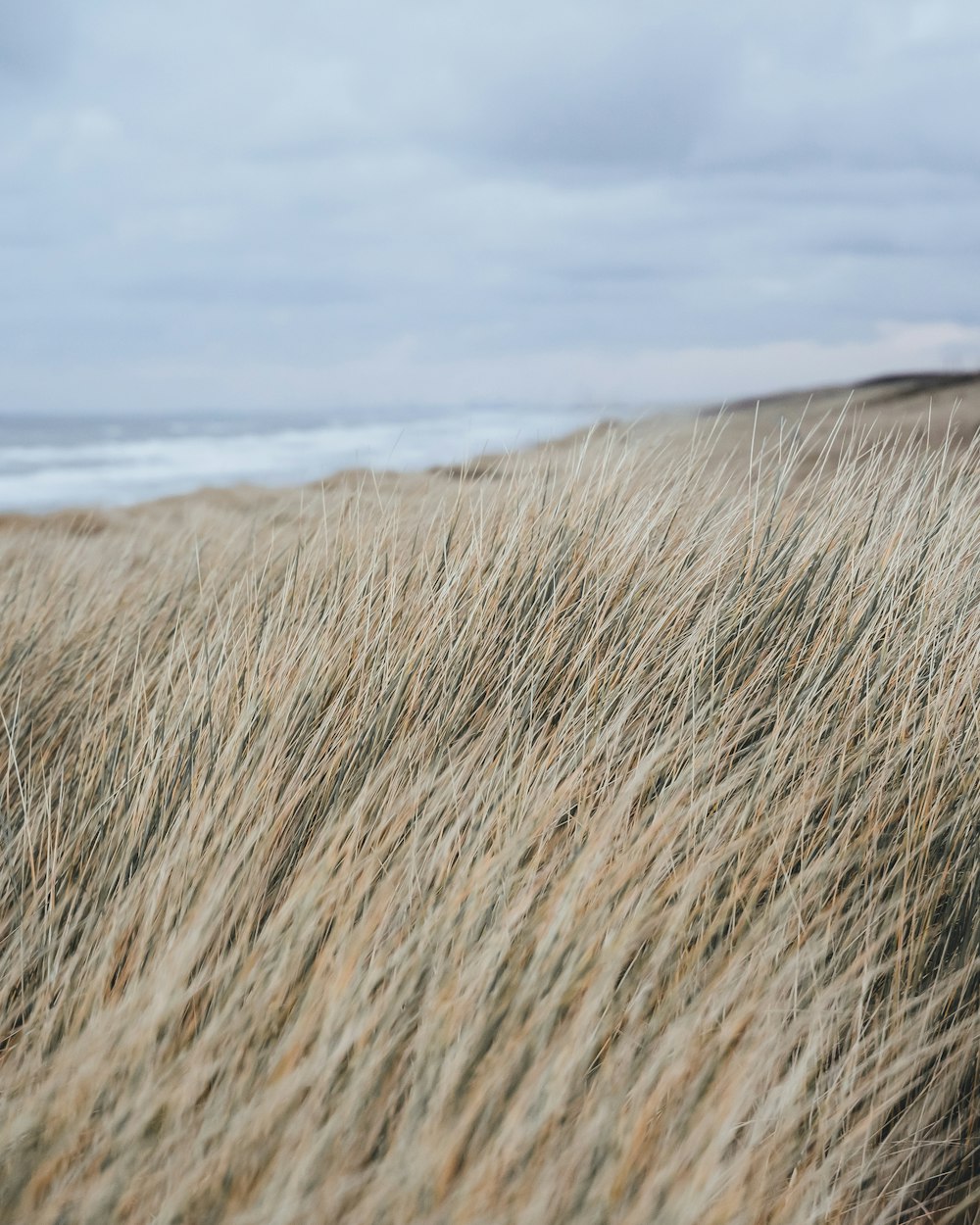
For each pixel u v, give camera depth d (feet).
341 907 5.65
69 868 6.67
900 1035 5.00
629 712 7.58
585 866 5.56
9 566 15.69
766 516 10.44
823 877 6.15
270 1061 4.67
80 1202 4.08
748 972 5.07
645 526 10.27
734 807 6.53
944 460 10.49
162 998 4.79
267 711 7.89
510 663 8.39
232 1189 4.16
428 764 7.17
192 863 6.15
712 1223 4.06
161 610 12.89
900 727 7.39
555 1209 4.05
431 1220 3.94
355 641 8.87
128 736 8.45
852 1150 4.74
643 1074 4.45
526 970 5.16
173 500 37.42
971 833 6.78
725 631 8.82
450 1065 4.50
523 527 10.18
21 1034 5.43
